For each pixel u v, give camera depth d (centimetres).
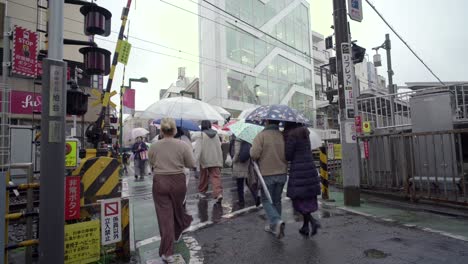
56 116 315
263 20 3341
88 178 414
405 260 391
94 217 422
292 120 469
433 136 725
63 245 316
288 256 416
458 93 927
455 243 449
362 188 916
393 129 962
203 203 786
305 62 4088
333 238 485
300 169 481
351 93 743
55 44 324
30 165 371
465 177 712
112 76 704
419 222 569
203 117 721
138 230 562
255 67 3167
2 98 383
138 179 1431
